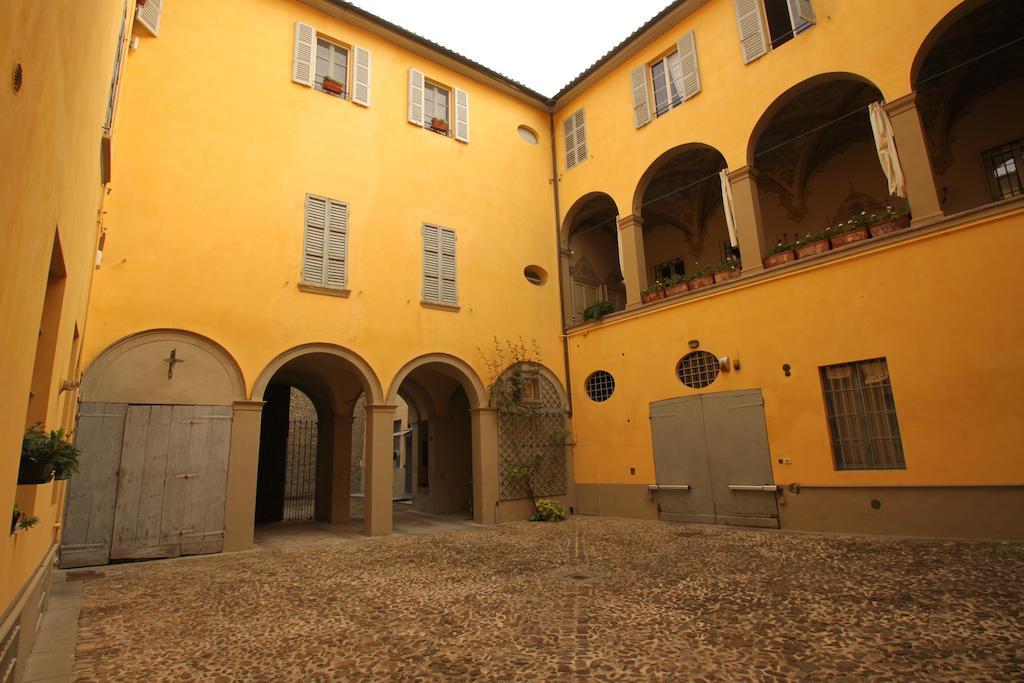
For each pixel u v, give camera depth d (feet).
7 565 9.18
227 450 30.76
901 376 28.58
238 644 15.47
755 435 34.17
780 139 42.32
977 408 26.07
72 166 11.37
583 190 48.49
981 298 26.37
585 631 15.80
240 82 35.12
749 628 15.46
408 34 42.88
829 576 20.70
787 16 39.40
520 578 22.54
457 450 50.85
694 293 38.34
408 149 41.81
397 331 38.29
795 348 32.89
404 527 39.68
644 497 39.96
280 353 33.32
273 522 46.21
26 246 7.53
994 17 31.91
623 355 42.78
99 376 27.94
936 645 13.65
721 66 39.22
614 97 46.91
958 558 22.24
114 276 28.96
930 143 37.96
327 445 47.16
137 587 22.25
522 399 43.47
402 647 15.02
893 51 30.76
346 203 37.76
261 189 34.47
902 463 28.66
